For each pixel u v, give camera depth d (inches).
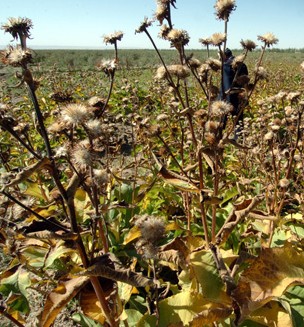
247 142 52.4
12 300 24.8
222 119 26.1
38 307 32.8
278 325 21.9
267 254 20.7
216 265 23.9
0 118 16.9
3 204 27.8
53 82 117.1
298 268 20.6
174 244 24.8
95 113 24.1
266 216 27.8
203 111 28.4
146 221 20.4
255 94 106.4
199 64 27.6
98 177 19.5
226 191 35.9
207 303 23.0
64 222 24.0
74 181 18.9
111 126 42.6
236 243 34.2
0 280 25.5
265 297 19.6
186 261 23.9
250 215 28.1
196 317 19.9
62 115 19.6
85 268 19.9
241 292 20.2
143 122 42.1
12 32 17.8
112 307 22.0
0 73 191.6
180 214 46.7
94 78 182.7
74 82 163.0
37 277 35.8
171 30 25.5
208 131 25.7
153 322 22.8
